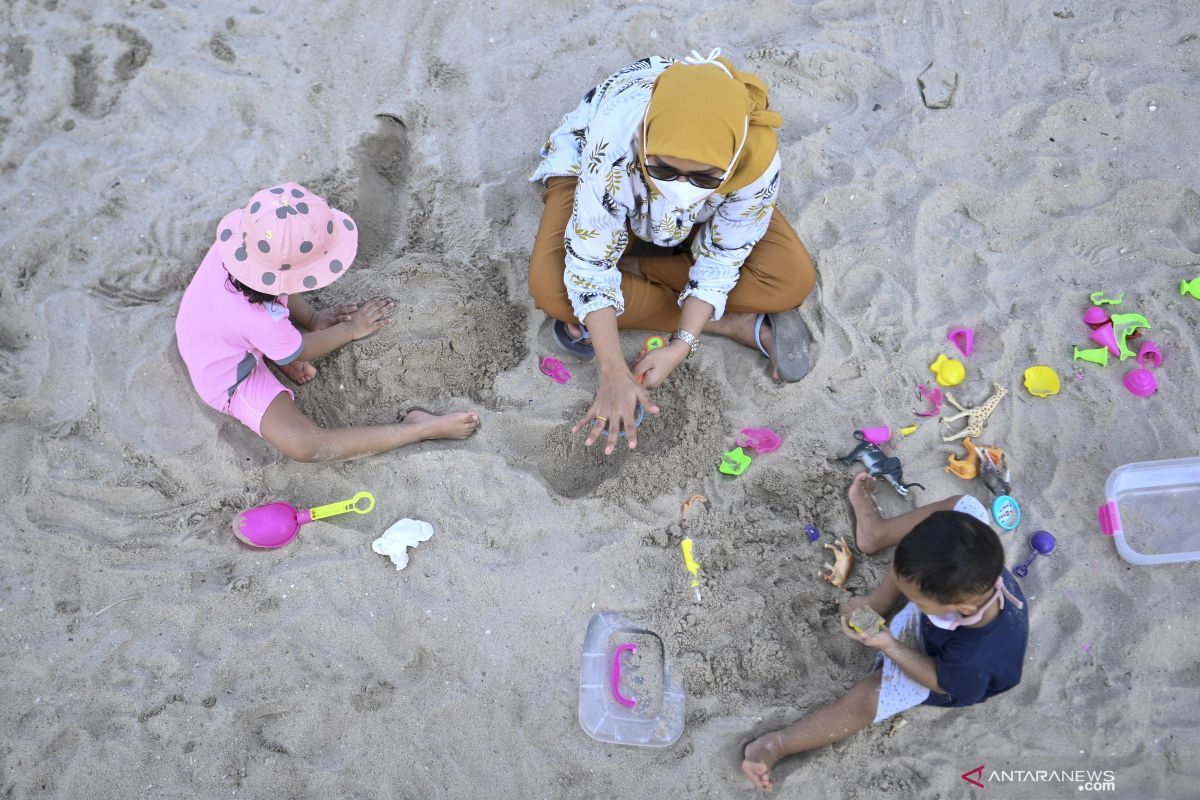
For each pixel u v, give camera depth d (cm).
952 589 214
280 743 248
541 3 375
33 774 241
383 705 253
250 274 264
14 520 272
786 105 356
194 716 249
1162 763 245
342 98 355
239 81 353
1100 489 284
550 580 269
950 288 319
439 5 375
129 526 275
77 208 327
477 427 295
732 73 238
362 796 243
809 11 375
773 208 283
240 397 278
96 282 314
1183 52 358
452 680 257
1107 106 347
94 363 296
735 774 247
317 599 266
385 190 347
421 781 246
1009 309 314
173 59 356
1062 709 252
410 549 273
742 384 306
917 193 335
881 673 243
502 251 325
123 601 263
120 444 285
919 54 363
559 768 247
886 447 292
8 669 253
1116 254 322
